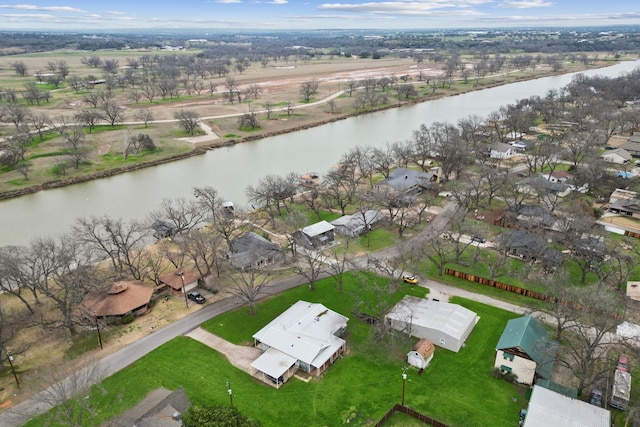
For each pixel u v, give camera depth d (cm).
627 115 17012
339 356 6047
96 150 15688
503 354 5559
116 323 6869
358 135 18375
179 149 16112
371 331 6525
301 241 9156
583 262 8038
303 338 6056
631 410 4591
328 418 5031
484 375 5653
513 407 5144
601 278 7288
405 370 5612
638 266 7888
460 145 13088
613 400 4994
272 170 14238
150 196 12225
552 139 15575
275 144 17312
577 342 6000
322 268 8338
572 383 5459
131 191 12619
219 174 13938
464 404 5188
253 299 7025
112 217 10838
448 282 7819
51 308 7275
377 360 5947
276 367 5594
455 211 10669
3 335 6494
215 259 8194
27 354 6184
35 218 10869
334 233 9631
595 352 5888
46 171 13600
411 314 6400
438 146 13800
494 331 6475
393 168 14212
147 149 15875
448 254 8656
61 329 6688
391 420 5009
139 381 5616
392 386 5484
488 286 7662
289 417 5059
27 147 15612
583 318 6078
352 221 9806
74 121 18625
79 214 11081
